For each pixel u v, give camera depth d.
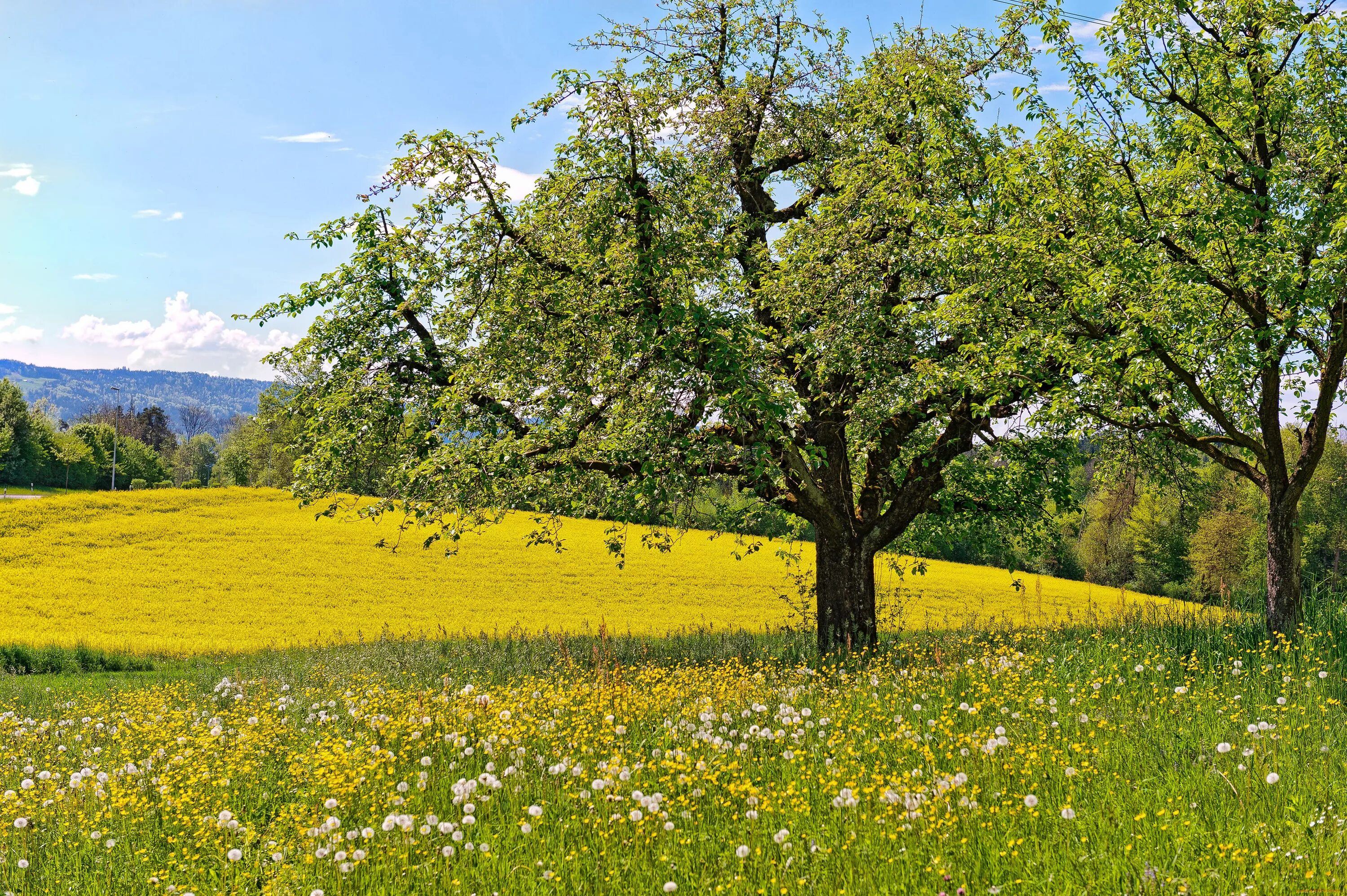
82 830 5.79
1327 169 9.96
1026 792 5.43
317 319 14.86
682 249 12.49
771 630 26.84
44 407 131.38
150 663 20.39
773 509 16.05
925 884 4.19
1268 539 10.52
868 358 13.49
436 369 15.15
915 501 15.17
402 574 37.00
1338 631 9.59
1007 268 11.36
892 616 19.81
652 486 13.00
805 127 15.84
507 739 7.21
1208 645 9.84
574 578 37.50
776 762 6.47
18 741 9.19
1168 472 16.23
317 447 14.93
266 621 29.14
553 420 14.00
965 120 12.85
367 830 4.99
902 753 6.46
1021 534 17.94
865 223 13.79
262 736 8.20
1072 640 11.34
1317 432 10.22
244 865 5.07
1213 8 10.75
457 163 12.88
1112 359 10.64
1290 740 5.98
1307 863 4.07
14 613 28.91
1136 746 6.21
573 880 4.56
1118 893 3.98
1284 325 9.84
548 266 13.55
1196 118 10.90
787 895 4.20
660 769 6.33
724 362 11.72
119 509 46.34
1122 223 10.59
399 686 12.95
